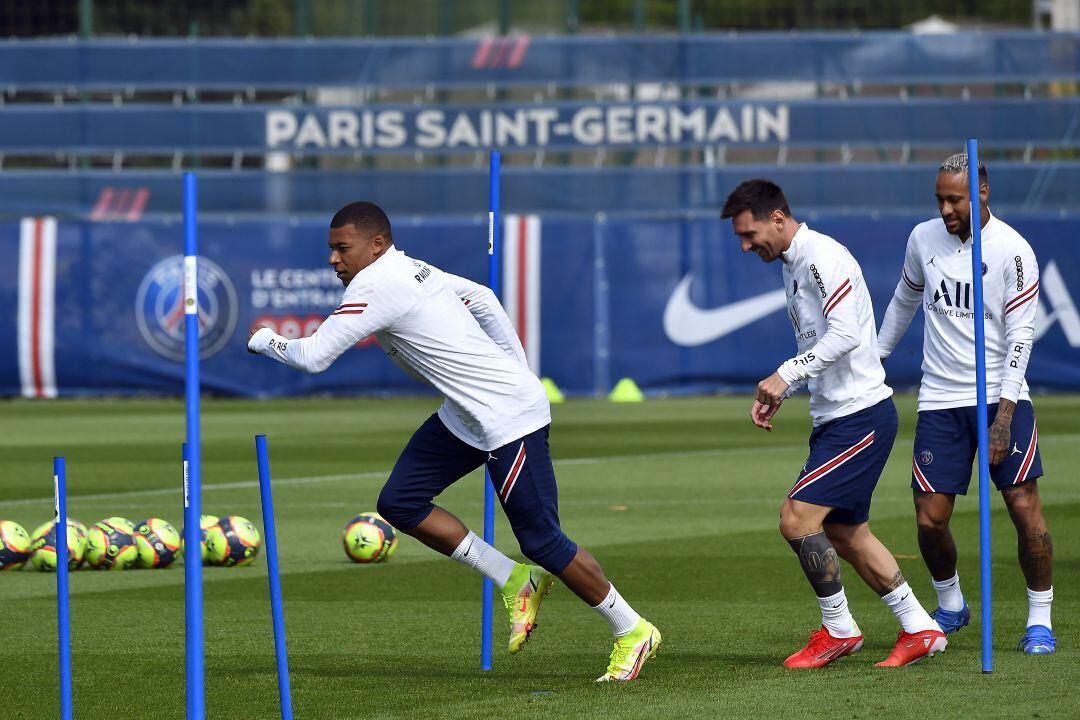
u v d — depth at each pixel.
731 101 83.06
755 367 74.31
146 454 50.41
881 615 23.48
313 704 18.02
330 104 83.94
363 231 18.52
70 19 96.56
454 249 74.44
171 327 74.44
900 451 49.94
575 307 74.19
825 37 83.50
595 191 82.38
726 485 41.25
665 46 83.69
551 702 17.89
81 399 74.94
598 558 29.42
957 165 20.05
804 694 18.00
